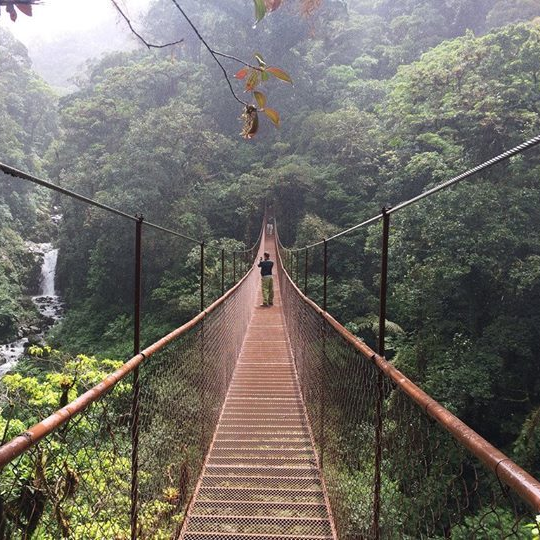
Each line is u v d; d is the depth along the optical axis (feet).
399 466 4.30
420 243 33.40
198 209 66.95
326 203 64.80
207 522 8.05
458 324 31.53
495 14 81.66
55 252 75.41
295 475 9.89
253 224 70.95
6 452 2.60
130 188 61.87
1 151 76.28
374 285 47.32
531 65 38.11
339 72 90.58
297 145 78.95
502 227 29.09
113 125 77.15
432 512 3.25
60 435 3.84
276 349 21.43
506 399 28.60
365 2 123.34
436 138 42.50
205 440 10.18
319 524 8.05
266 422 12.97
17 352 51.21
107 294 62.59
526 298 29.91
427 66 49.67
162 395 6.70
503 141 35.45
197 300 51.57
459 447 2.95
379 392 5.01
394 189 52.47
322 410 9.48
